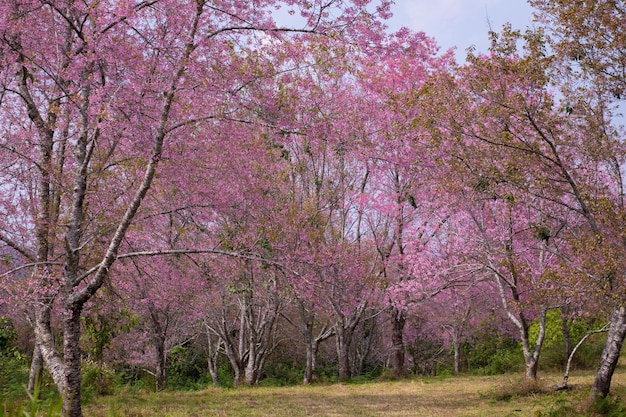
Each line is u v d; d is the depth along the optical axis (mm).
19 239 11117
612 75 10352
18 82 10875
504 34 10211
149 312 17016
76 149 10219
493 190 11258
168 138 10031
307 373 22422
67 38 10648
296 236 13914
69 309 9375
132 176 11438
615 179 11289
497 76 10398
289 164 19578
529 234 14664
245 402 13758
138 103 9039
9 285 10172
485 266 14953
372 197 20328
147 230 12812
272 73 9680
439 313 26875
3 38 9141
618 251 9641
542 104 10203
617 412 9938
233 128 10898
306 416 11445
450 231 16891
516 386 13539
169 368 24531
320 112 10656
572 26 10172
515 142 10758
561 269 10445
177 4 9148
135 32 9359
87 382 14273
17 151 10266
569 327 20188
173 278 14180
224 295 20844
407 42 9820
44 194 11242
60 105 10383
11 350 16516
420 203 18203
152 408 12062
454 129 10969
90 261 11570
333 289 16188
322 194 20969
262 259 10312
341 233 21125
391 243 21812
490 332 26578
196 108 9680
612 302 10094
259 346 21922
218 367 29938
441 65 19188
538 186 10750
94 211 11320
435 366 31500
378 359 32406
